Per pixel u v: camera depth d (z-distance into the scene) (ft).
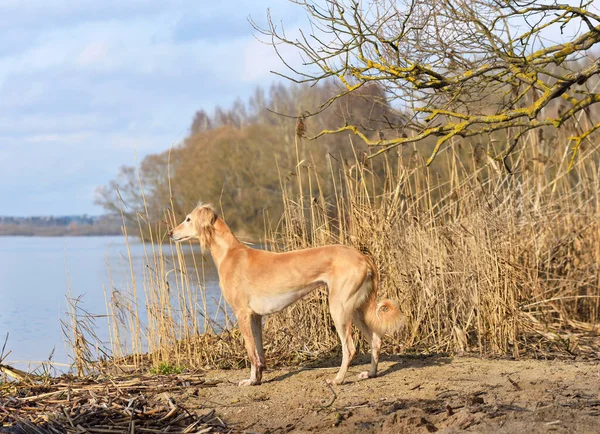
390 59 22.91
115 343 30.17
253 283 23.47
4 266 115.96
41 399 21.45
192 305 29.01
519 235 32.42
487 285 28.45
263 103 173.47
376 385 22.29
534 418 17.06
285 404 20.63
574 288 33.73
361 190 29.94
